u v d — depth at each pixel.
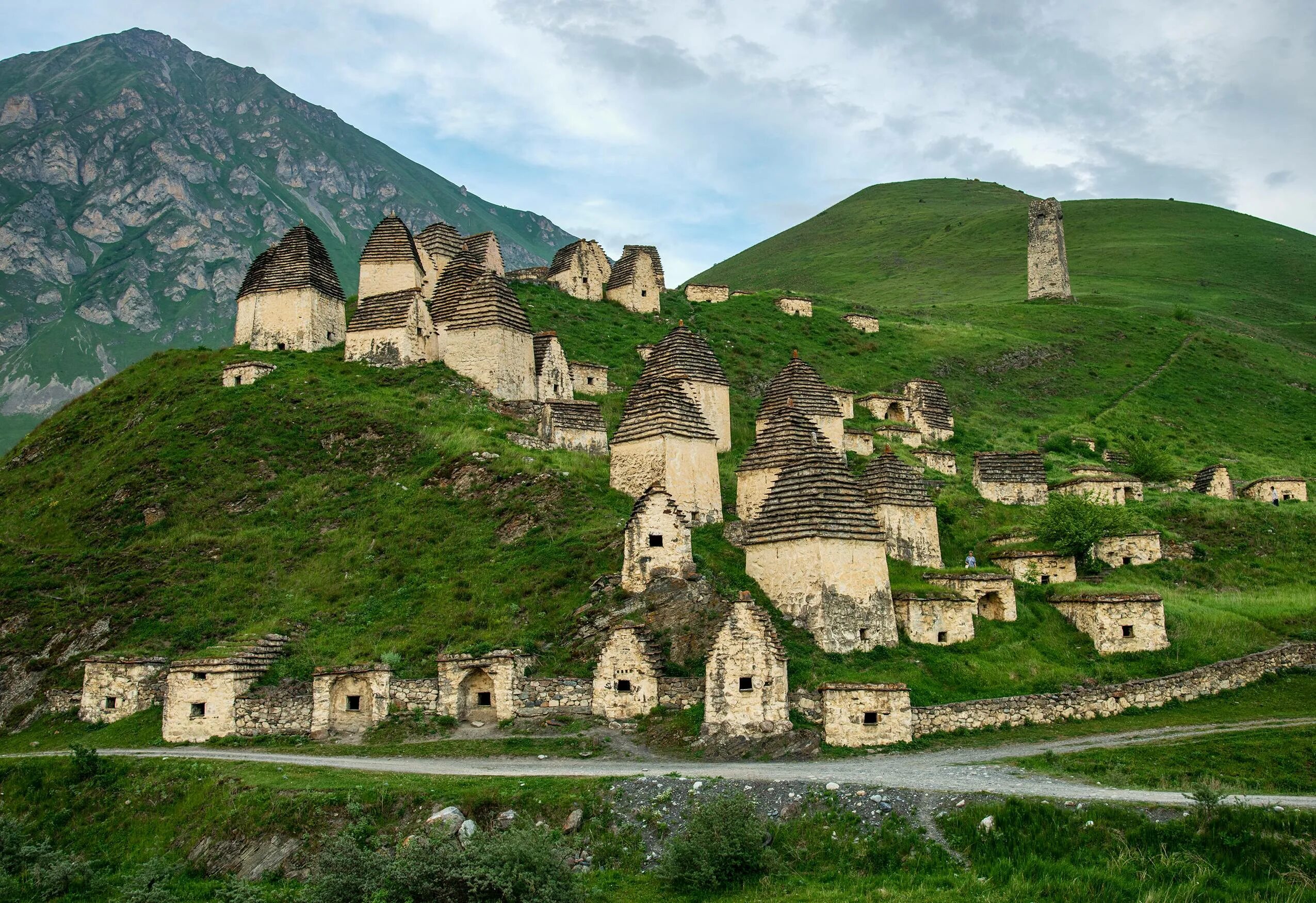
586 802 28.81
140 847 31.73
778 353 94.12
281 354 72.38
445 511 52.53
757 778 29.38
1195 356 114.12
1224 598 50.72
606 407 70.88
